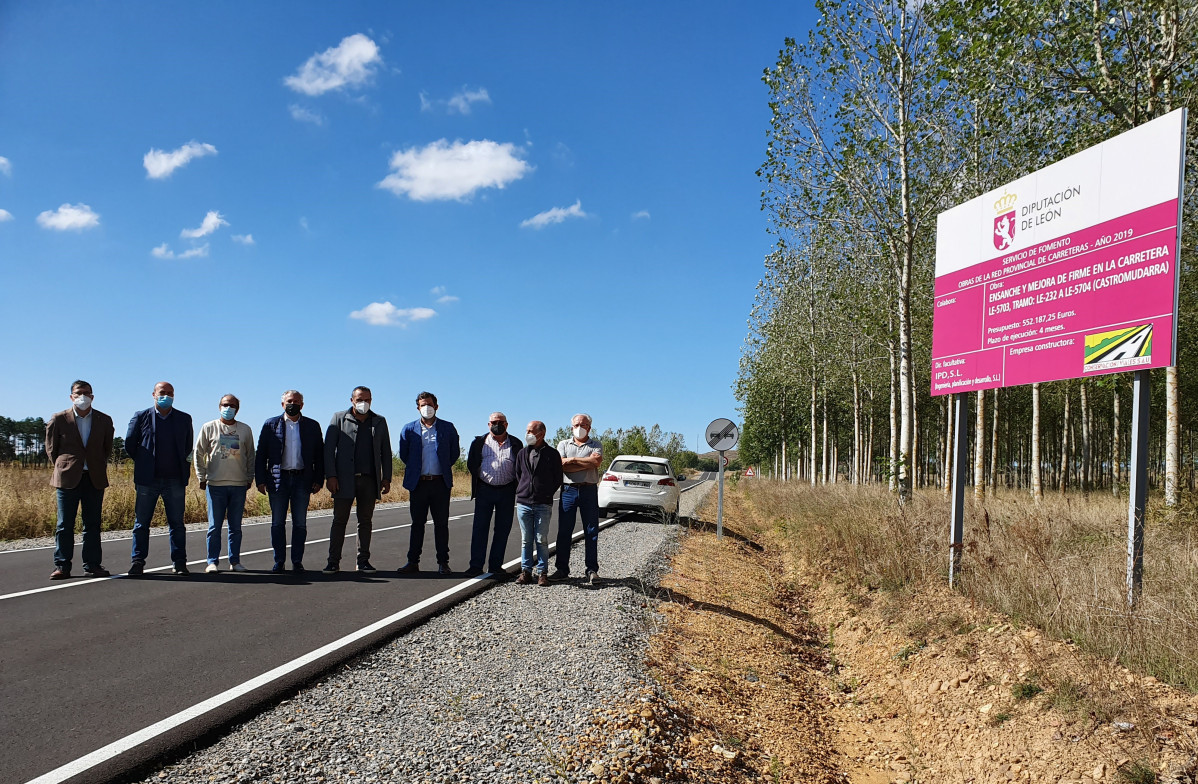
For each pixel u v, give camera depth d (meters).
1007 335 7.64
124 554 9.70
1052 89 12.58
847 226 16.77
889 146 15.79
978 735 4.82
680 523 15.56
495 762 3.58
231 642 5.38
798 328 32.28
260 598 6.95
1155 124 5.97
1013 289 7.58
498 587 7.84
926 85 14.98
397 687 4.53
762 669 6.23
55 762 3.31
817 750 4.92
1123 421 34.34
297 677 4.58
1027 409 34.81
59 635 5.45
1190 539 7.75
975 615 6.53
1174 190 5.79
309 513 17.03
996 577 6.81
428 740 3.76
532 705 4.35
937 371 8.87
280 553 8.44
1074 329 6.76
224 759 3.42
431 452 8.70
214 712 3.96
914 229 15.96
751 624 7.55
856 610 8.12
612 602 7.15
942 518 10.19
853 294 22.31
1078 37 12.21
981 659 5.67
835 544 10.57
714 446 13.59
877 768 4.88
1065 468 27.98
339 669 4.85
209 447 8.37
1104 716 4.30
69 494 7.73
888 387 32.97
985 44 12.42
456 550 10.92
